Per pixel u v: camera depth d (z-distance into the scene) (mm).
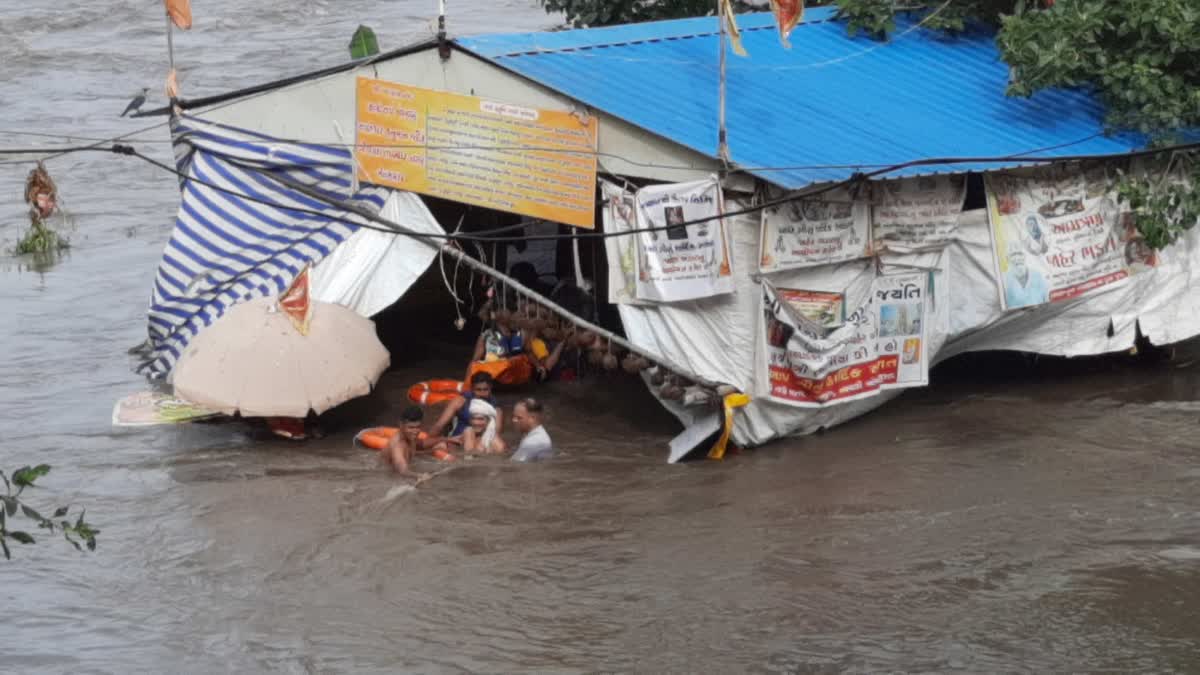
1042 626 12703
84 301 23953
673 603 13195
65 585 13766
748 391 16516
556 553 14211
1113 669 11984
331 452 17000
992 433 17281
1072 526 14617
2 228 29219
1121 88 17953
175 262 18500
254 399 16469
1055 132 18047
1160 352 20016
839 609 13047
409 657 12336
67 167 34875
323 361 16922
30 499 15664
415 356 20766
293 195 18344
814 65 18906
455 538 14578
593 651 12383
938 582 13516
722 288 15984
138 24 55344
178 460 16750
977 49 19922
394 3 58875
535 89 16812
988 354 20453
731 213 15516
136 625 12992
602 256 19578
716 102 17312
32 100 43188
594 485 15898
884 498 15398
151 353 20359
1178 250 18609
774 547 14266
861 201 16422
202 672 12164
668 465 16484
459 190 17484
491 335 19250
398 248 18047
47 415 18469
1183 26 17641
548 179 16906
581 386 19422
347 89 17891
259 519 15070
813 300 16516
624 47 18422
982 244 17391
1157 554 13984
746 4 24188
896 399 18672
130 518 15172
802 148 16406
